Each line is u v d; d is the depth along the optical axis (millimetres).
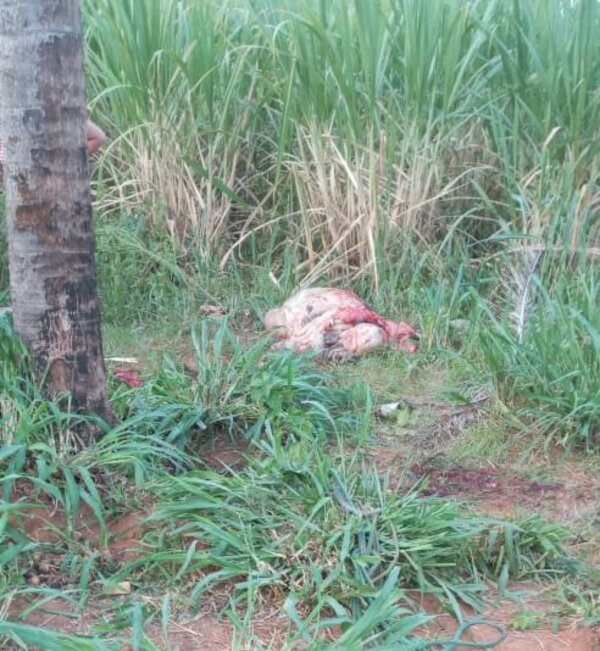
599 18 7258
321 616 3566
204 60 7469
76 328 4355
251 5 7914
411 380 5809
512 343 5215
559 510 4379
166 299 6906
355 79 7250
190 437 4781
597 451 4859
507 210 7422
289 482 4227
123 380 5281
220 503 3971
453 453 4898
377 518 3889
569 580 3857
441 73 7293
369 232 6867
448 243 7164
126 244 7008
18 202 4230
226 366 5402
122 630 3453
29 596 3643
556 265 6566
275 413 4891
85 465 4230
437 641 3357
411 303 6746
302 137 7289
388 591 3426
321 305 6348
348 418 5137
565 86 7066
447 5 7340
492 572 3881
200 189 7578
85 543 3922
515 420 4992
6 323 4547
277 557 3725
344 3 6910
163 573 3779
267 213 7652
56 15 4094
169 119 7453
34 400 4332
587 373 4941
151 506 4168
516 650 3426
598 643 3463
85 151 4285
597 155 7062
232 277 7348
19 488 4195
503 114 7336
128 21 7332
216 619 3568
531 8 7543
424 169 7137
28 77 4102
